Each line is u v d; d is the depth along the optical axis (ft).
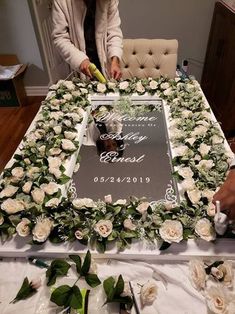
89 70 5.35
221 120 8.49
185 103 4.35
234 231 2.42
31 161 3.29
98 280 2.19
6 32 9.38
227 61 8.05
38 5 9.29
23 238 2.50
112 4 5.96
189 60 10.75
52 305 2.10
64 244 2.45
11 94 9.91
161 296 2.15
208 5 9.32
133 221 2.50
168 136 3.83
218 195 2.38
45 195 2.81
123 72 6.79
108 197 2.78
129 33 10.25
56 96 4.74
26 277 2.22
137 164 3.42
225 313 1.95
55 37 5.99
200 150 3.28
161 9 9.55
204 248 2.38
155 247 2.40
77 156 3.54
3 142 8.46
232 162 2.86
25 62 10.24
